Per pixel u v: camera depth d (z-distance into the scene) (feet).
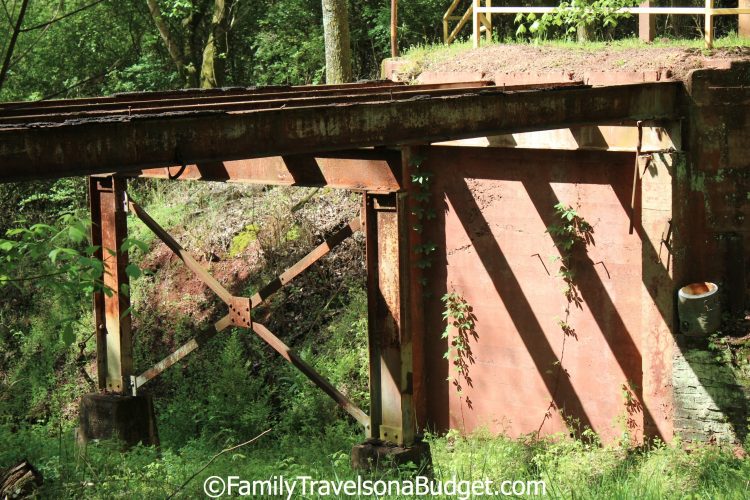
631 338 37.60
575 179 38.29
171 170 34.68
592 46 41.57
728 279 36.11
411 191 41.96
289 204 54.08
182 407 46.88
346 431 42.63
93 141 19.13
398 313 29.22
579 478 31.09
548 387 39.88
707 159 35.53
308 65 76.95
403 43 74.23
